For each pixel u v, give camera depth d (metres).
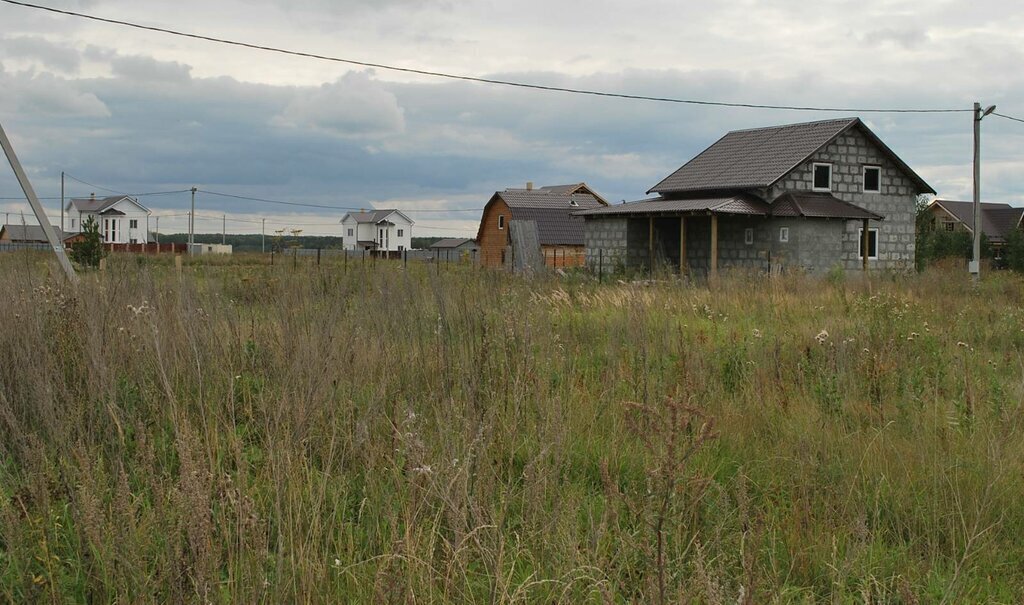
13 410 5.41
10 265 8.70
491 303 8.57
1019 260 47.69
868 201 34.41
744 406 7.09
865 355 8.09
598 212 34.22
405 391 6.09
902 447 5.95
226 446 5.06
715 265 29.62
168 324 6.67
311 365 5.60
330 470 4.86
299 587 3.79
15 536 3.79
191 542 3.52
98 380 5.45
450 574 3.88
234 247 96.50
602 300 12.78
